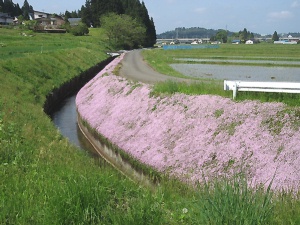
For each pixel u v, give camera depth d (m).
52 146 12.30
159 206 6.79
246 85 13.12
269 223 5.66
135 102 17.75
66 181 7.53
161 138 13.74
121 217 5.91
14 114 15.87
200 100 14.26
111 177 8.17
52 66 35.81
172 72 35.56
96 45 84.06
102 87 24.20
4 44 54.59
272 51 83.62
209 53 81.00
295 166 9.66
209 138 12.14
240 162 10.62
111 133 16.50
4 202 6.21
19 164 8.90
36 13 162.75
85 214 5.86
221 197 5.88
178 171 11.69
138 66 41.28
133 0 145.12
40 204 6.27
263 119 11.58
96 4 138.25
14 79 25.39
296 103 11.84
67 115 25.30
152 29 154.75
